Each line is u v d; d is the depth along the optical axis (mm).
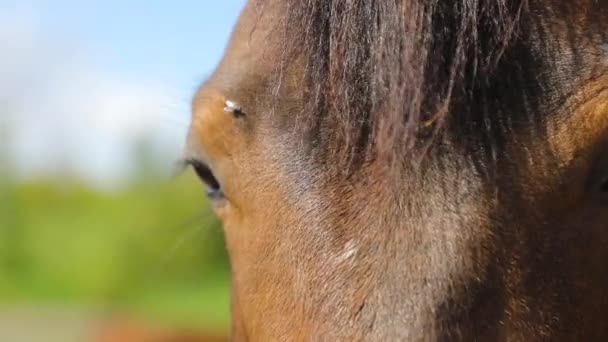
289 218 4102
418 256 3740
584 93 3893
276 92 4246
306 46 4168
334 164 4016
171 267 37000
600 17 4016
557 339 3867
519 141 3844
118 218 43594
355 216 3906
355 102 3945
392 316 3701
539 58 3924
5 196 48000
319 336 3859
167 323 22625
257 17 4633
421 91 3750
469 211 3775
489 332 3729
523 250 3816
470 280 3719
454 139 3828
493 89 3846
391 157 3768
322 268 3922
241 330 5234
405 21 3824
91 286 43719
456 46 3840
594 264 3922
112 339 20453
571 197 3885
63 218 47094
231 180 4488
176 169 6191
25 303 42875
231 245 4734
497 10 3879
